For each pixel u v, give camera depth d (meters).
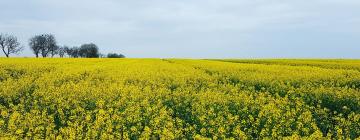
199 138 9.45
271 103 14.50
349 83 23.91
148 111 12.82
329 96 17.62
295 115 13.31
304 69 32.91
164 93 17.27
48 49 101.88
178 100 15.93
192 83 23.05
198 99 15.97
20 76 25.70
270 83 22.09
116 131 10.54
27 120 11.32
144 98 16.08
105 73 26.92
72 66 34.34
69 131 10.03
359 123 12.05
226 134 10.63
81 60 49.75
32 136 10.47
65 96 15.91
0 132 10.34
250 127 11.58
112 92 17.25
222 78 25.88
